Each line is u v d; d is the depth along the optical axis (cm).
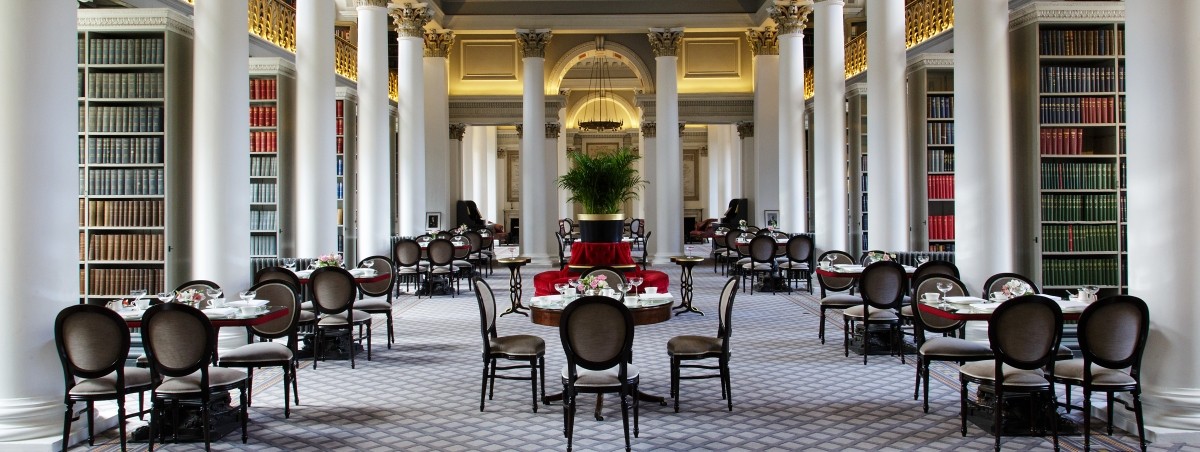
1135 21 474
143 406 559
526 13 1836
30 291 453
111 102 833
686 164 3225
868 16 1028
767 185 1880
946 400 569
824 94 1280
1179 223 459
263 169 1118
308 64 984
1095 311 439
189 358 450
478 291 554
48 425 458
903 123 1006
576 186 1130
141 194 833
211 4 721
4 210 446
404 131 1548
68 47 470
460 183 2077
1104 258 818
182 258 860
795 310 1070
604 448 464
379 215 1243
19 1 446
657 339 848
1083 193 817
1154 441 456
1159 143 462
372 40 1247
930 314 631
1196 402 457
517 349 551
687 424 512
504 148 3192
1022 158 829
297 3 990
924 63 1063
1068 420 479
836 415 531
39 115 452
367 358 742
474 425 514
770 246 1258
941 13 1147
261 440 481
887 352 748
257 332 621
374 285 862
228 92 727
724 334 548
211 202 722
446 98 1883
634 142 3125
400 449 464
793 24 1483
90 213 834
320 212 991
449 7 1839
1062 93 808
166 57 823
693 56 2022
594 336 457
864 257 970
